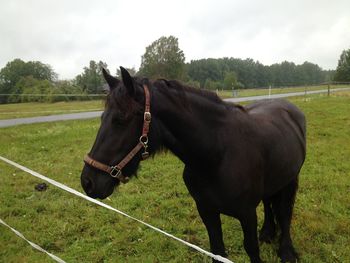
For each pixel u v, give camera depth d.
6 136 9.98
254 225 2.70
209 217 2.70
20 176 6.26
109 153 2.18
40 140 9.28
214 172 2.46
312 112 12.77
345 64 57.25
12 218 4.59
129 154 2.19
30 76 55.03
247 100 21.03
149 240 3.89
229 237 3.92
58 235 4.13
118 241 3.90
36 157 7.65
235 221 4.24
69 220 4.48
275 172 2.93
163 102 2.25
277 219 3.57
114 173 2.20
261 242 3.78
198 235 4.04
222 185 2.47
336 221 4.20
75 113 16.47
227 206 2.54
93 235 4.14
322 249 3.61
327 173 6.00
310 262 3.40
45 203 4.98
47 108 21.30
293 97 21.70
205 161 2.45
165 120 2.29
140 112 2.16
